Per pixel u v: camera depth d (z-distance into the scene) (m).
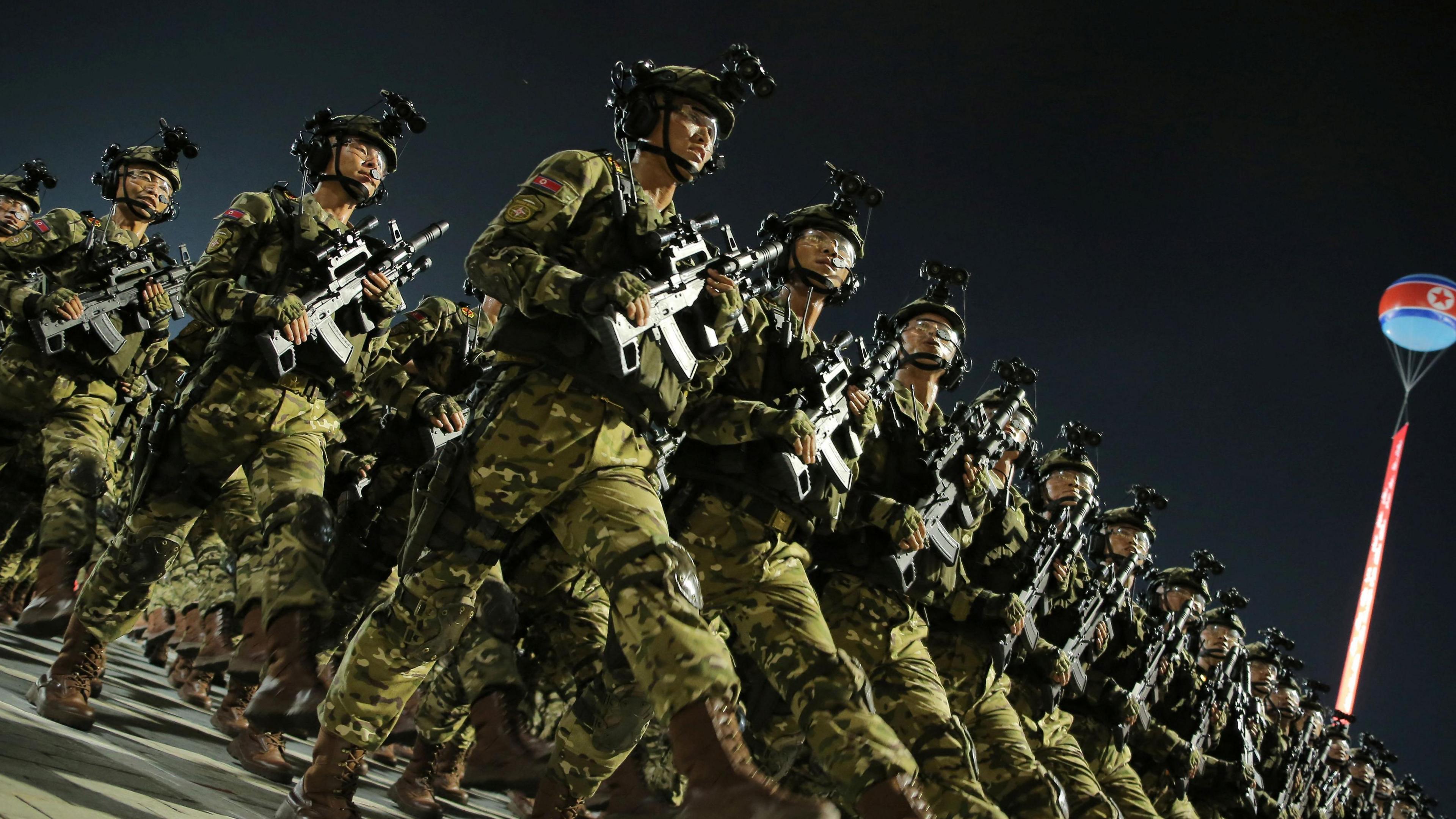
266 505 4.52
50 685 4.22
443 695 5.18
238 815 3.12
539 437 3.26
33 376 6.25
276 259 4.93
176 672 7.23
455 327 5.93
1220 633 11.75
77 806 2.32
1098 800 6.28
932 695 4.61
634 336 3.22
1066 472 8.46
